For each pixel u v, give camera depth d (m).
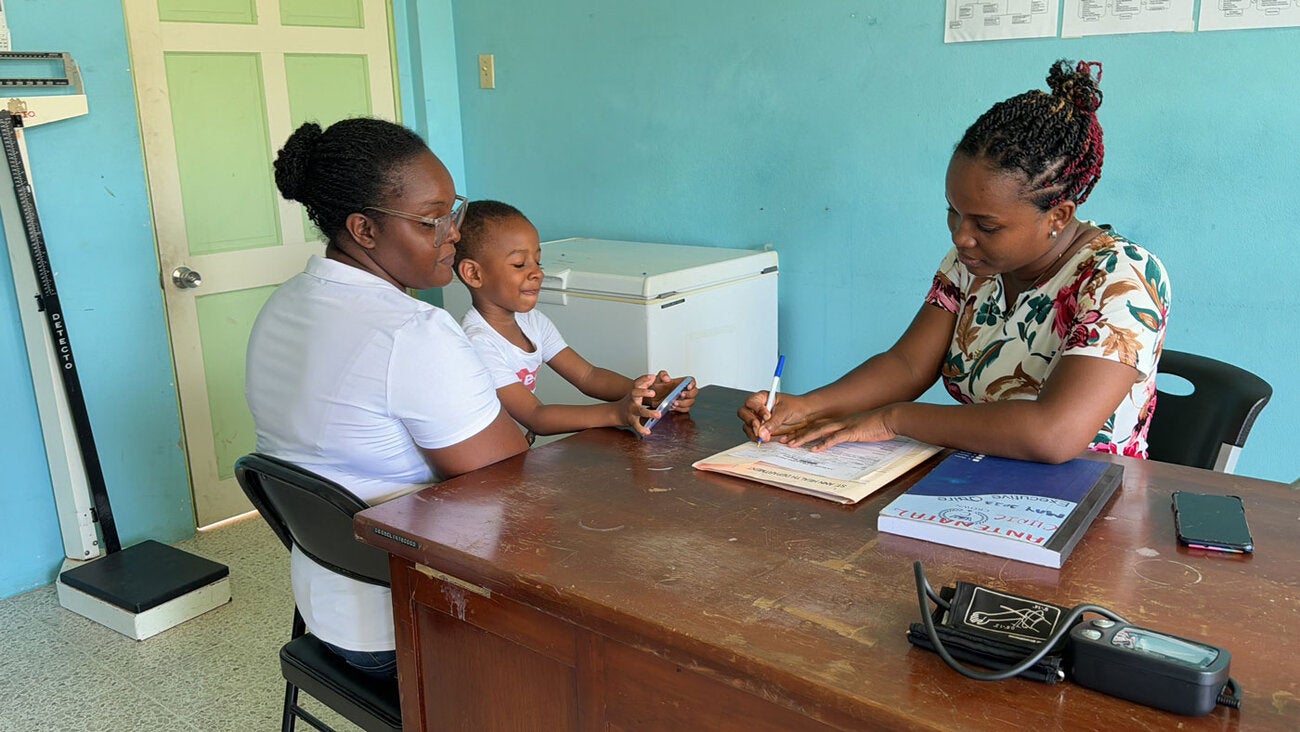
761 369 2.95
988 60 2.47
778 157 2.89
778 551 1.07
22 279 2.55
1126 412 1.40
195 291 2.99
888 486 1.26
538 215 3.54
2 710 2.16
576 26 3.23
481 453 1.36
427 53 3.48
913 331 1.68
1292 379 2.26
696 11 2.94
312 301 1.32
